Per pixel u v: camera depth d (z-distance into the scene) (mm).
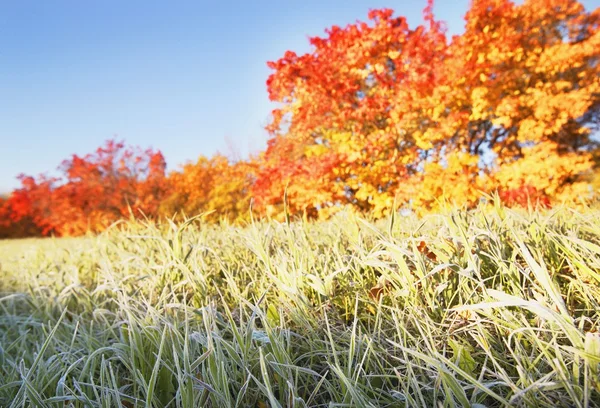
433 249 1315
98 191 15422
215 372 966
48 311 2018
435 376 917
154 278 1743
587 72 9914
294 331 1316
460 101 9172
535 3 9195
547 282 857
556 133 11047
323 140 11164
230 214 12828
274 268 1554
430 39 9367
